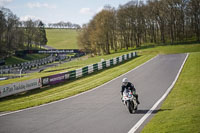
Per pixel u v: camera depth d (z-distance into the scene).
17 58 95.25
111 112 11.82
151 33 94.12
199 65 27.72
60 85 23.52
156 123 9.07
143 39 97.44
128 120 10.12
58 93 19.14
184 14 81.19
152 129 8.37
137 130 8.70
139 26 84.94
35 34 122.62
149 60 40.53
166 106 12.12
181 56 41.50
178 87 17.34
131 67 33.59
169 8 79.25
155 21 88.00
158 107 12.19
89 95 17.34
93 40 75.12
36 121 10.95
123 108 12.54
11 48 99.44
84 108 13.18
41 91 20.94
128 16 82.00
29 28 118.44
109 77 26.12
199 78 19.88
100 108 12.91
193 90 15.49
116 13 80.75
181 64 31.06
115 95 16.55
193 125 8.19
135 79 23.48
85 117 11.12
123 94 11.57
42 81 22.78
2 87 18.58
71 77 27.31
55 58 99.81
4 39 103.00
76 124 9.99
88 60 63.19
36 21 143.88
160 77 23.09
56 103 15.23
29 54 108.44
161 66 31.34
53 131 9.20
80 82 24.45
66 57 100.94
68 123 10.23
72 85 22.80
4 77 47.06
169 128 8.17
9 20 93.50
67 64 63.00
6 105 15.95
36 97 18.20
